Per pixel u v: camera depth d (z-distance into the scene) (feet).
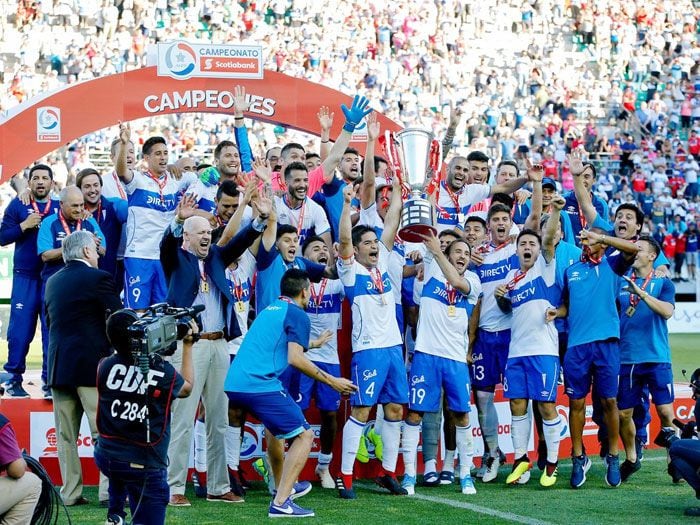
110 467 27.45
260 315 34.99
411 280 43.68
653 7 140.05
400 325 42.70
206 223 35.65
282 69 116.26
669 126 129.49
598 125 128.57
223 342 36.99
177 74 51.72
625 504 37.29
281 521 33.88
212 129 106.42
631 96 129.59
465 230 43.65
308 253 40.93
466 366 40.19
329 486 40.75
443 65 125.18
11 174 50.37
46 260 40.34
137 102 51.39
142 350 26.63
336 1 126.21
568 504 37.22
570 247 42.01
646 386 45.24
